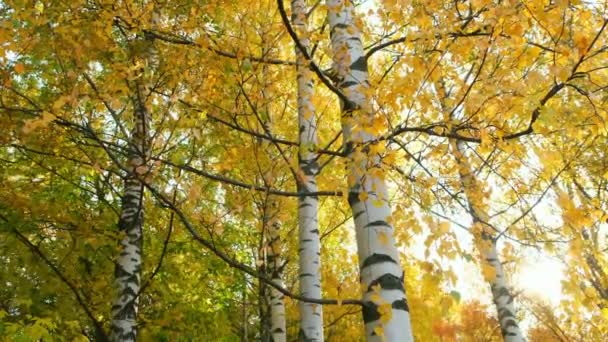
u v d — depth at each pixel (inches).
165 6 160.9
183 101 143.4
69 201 244.5
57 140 163.5
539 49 113.8
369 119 105.9
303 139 174.1
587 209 115.3
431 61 117.3
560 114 120.6
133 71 144.1
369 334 100.6
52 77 160.6
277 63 149.9
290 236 269.3
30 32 134.0
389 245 105.9
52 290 208.4
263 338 230.4
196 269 261.1
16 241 195.9
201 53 144.1
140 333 248.7
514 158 132.3
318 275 166.2
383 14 140.9
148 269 245.0
